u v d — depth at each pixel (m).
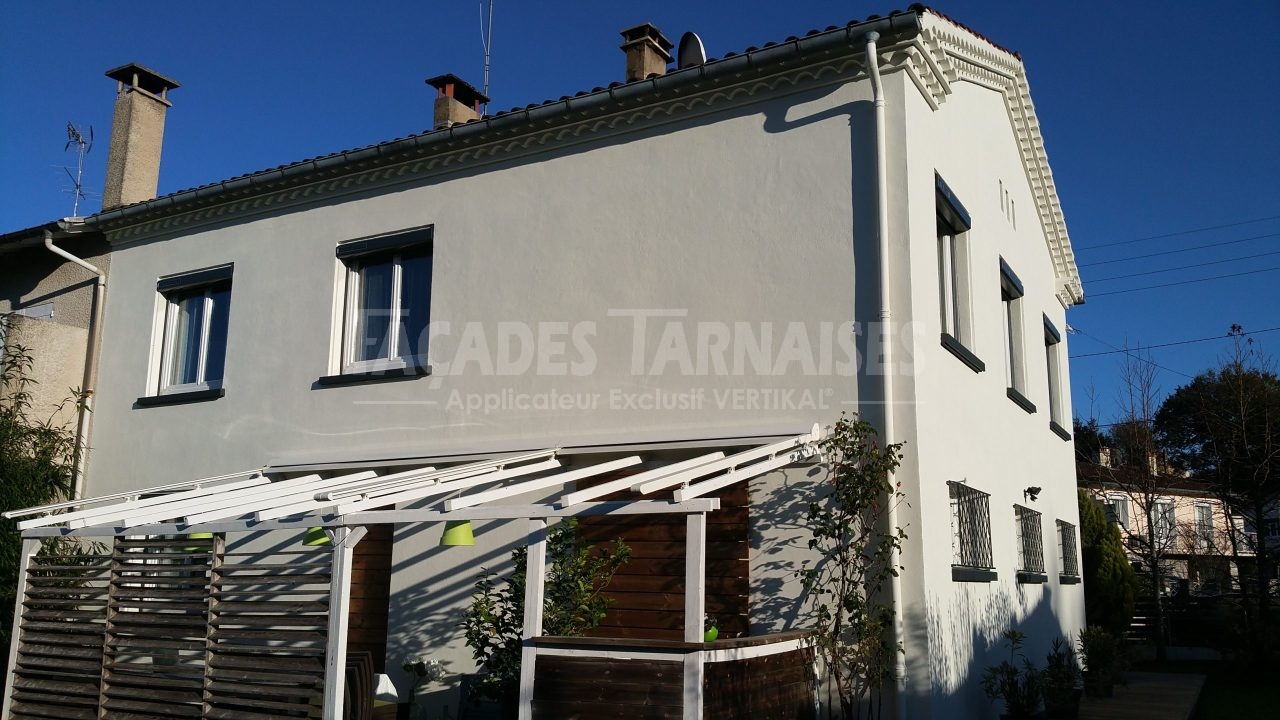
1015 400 12.43
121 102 15.33
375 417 11.37
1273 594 21.48
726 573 8.73
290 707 7.28
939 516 8.66
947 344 9.34
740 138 9.61
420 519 7.00
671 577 9.00
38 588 9.04
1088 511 20.19
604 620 9.20
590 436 9.88
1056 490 14.85
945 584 8.64
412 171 11.73
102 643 8.41
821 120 9.18
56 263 14.83
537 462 10.00
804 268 9.02
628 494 9.23
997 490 11.09
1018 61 12.52
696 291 9.58
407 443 11.07
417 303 11.73
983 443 10.63
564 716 6.51
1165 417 29.83
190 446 12.74
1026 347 13.66
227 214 13.16
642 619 9.03
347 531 7.35
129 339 13.71
